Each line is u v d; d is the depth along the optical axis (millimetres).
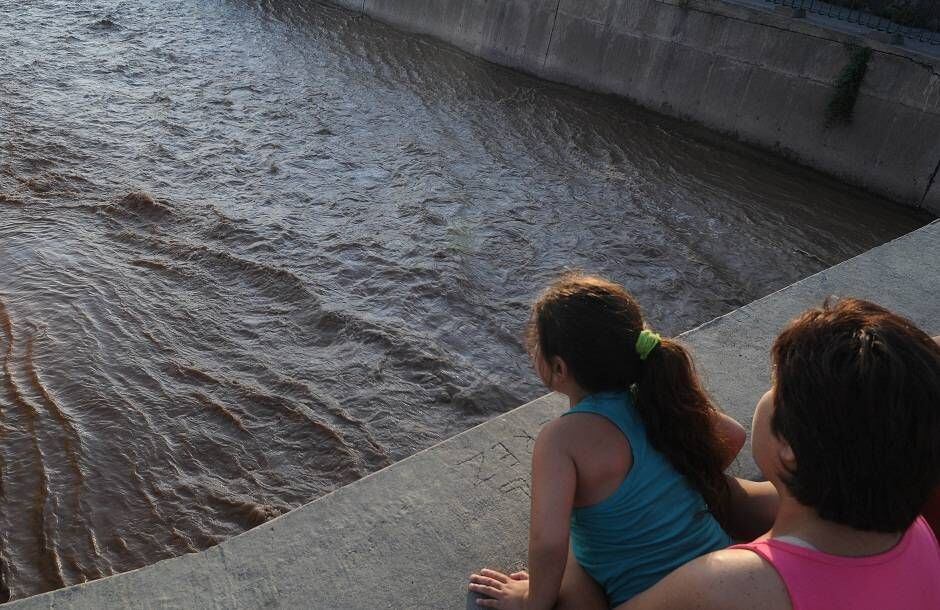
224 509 5789
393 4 19000
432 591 2434
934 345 1464
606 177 12547
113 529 5523
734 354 3775
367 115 14125
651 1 14773
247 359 7508
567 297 2164
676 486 2127
